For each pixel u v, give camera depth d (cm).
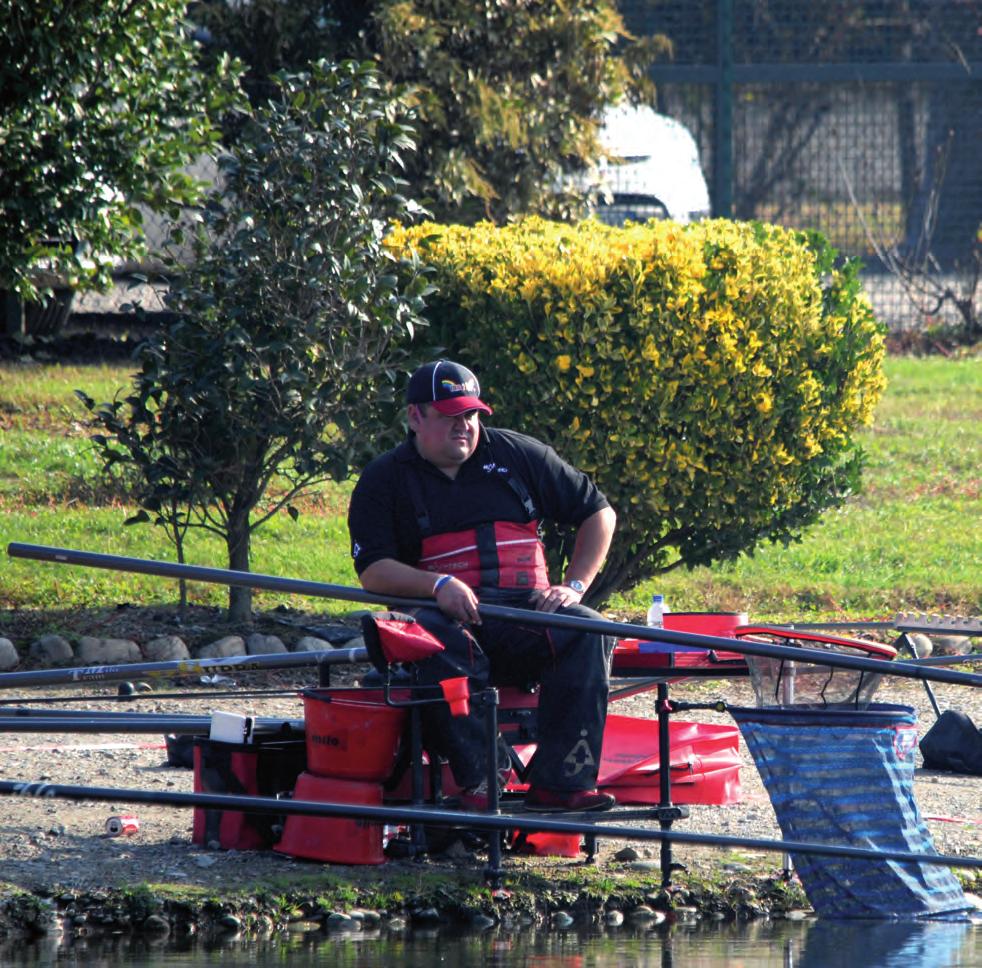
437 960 1922
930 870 2183
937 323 8881
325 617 4081
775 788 2181
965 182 10256
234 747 2311
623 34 6844
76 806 2566
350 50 6331
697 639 2138
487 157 6556
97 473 5047
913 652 3125
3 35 4856
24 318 6706
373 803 2236
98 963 1895
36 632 3775
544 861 2289
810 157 10438
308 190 3806
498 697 2255
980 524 5159
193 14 6412
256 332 3788
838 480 4066
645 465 3694
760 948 1989
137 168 5094
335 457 3788
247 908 2075
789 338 3766
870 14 10288
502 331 3672
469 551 2344
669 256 3641
